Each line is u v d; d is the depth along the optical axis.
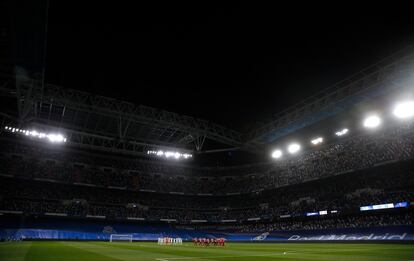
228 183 83.44
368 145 61.22
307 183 70.50
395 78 41.91
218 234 75.69
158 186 79.62
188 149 74.75
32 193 67.69
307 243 55.38
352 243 51.59
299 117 55.19
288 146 75.06
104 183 74.12
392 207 52.72
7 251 26.84
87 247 36.41
